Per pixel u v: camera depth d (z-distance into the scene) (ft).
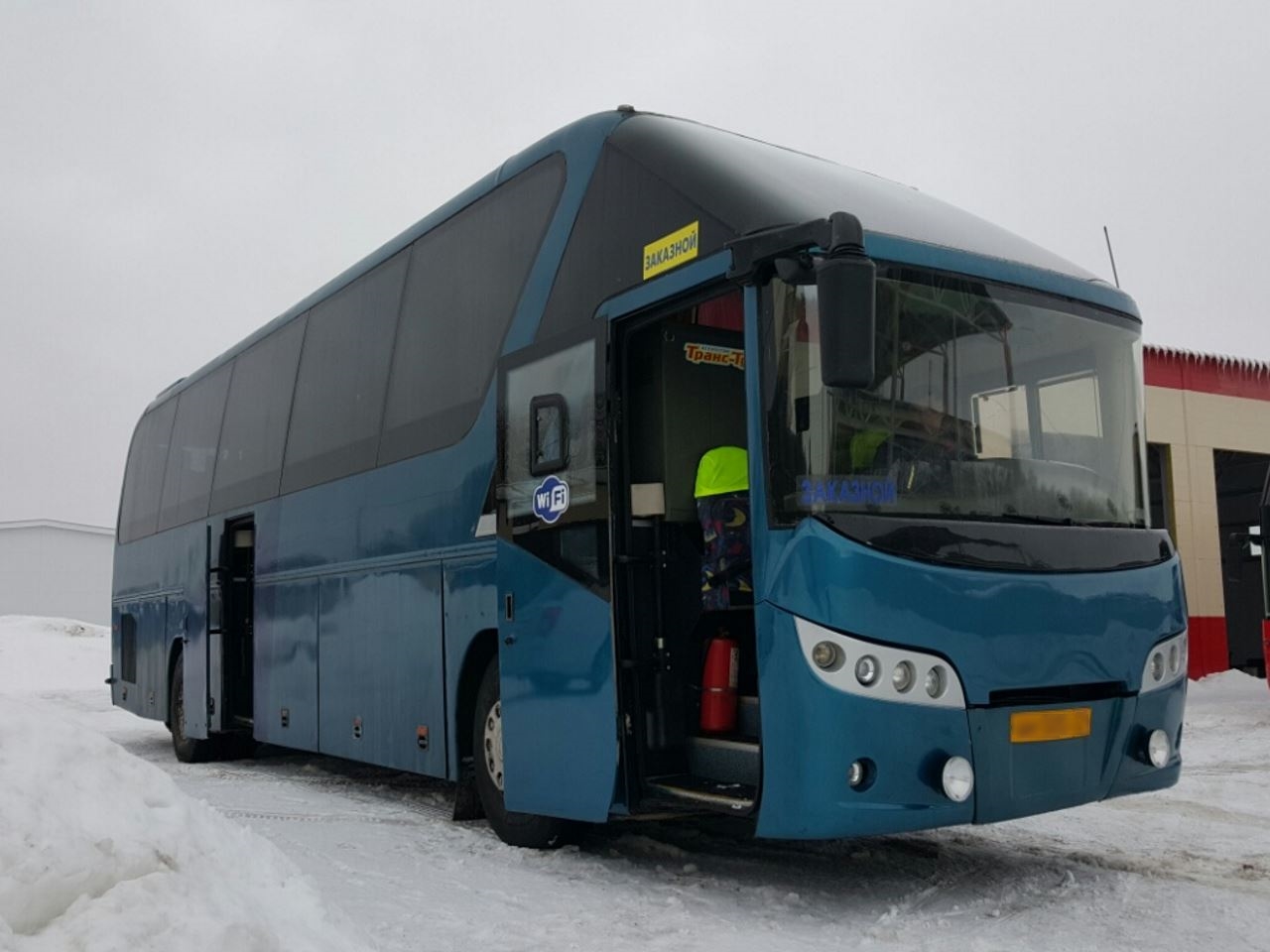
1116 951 15.97
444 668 26.43
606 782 20.49
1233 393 68.74
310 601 33.91
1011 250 21.03
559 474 22.40
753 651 20.43
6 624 138.82
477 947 16.34
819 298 16.51
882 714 16.93
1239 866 21.27
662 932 17.16
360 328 32.48
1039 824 25.68
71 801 12.73
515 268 25.07
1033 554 18.58
